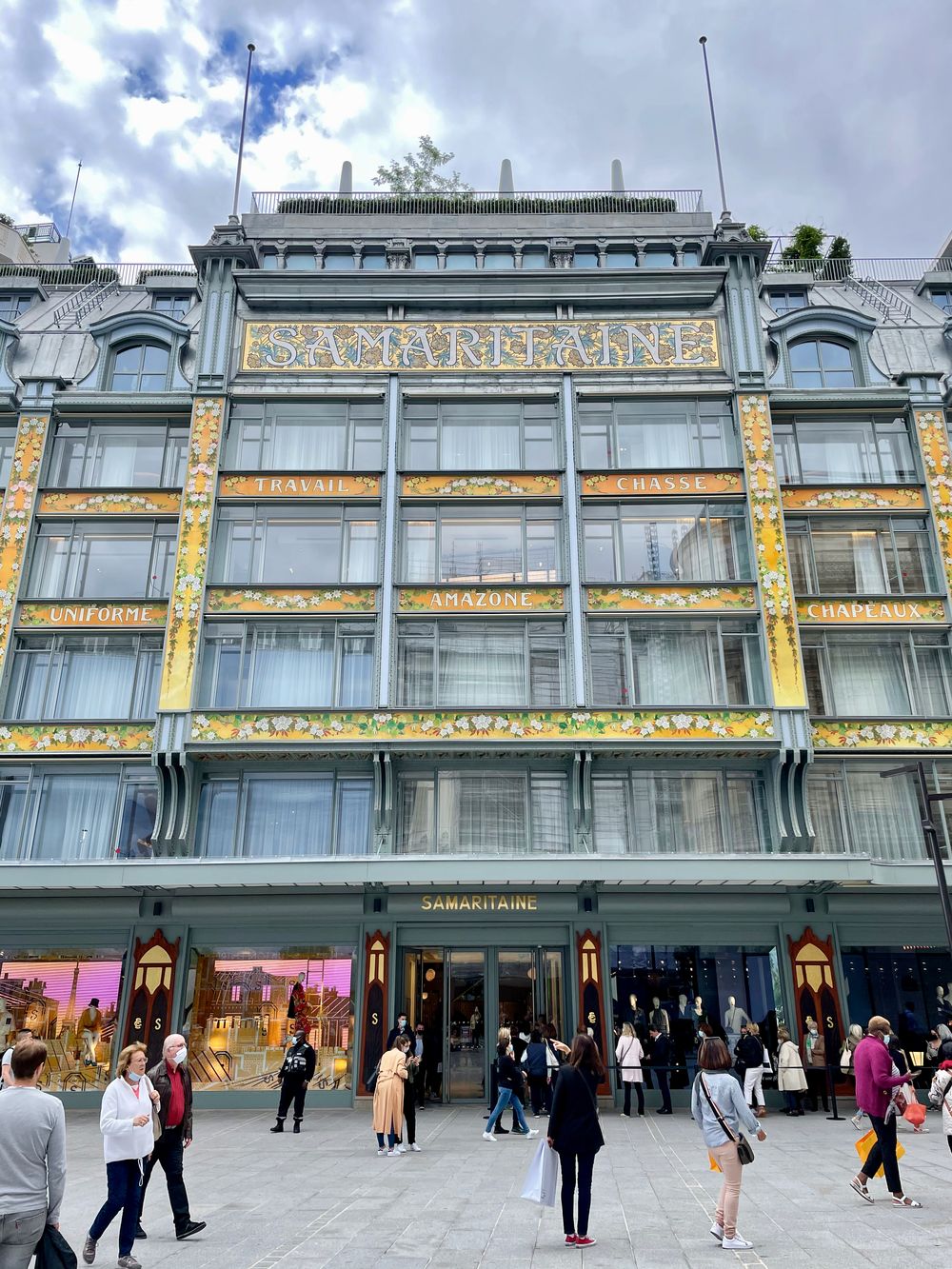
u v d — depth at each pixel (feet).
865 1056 35.47
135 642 79.82
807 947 72.02
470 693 76.54
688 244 96.32
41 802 76.23
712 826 75.00
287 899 73.31
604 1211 34.58
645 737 74.13
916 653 80.12
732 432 84.02
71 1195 39.55
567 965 71.92
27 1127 20.35
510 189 115.85
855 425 86.79
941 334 93.86
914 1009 71.61
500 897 72.69
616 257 97.25
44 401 85.56
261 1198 38.01
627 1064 63.98
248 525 81.10
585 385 84.69
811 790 76.64
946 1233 30.07
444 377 84.74
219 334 85.35
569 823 74.28
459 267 96.63
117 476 85.20
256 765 76.07
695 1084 30.81
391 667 76.28
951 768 77.20
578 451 82.58
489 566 79.82
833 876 66.74
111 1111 28.07
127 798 76.28
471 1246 29.71
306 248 97.04
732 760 75.82
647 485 81.46
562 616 77.71
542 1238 30.66
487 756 75.10
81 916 73.56
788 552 82.79
